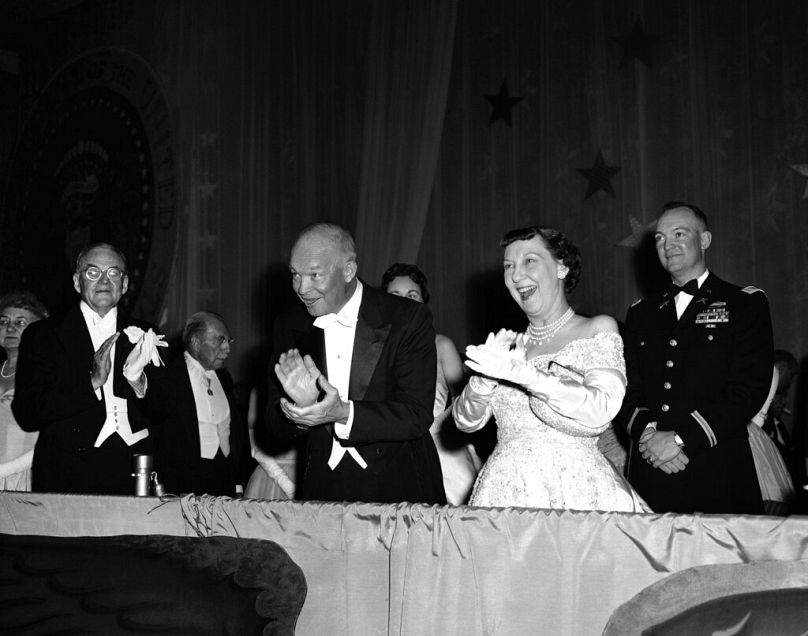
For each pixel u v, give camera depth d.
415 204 6.93
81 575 2.25
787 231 5.92
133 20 9.40
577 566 1.91
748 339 3.09
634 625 1.79
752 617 1.72
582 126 6.73
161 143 8.95
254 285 8.18
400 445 2.76
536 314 2.61
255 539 2.19
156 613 2.15
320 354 2.80
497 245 7.02
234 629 2.07
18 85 10.47
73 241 9.66
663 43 6.47
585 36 6.78
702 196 6.23
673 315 3.26
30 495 2.46
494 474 2.56
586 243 6.62
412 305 2.83
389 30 7.23
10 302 3.98
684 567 1.82
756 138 6.08
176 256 8.67
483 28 7.25
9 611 2.24
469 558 2.00
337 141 7.82
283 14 8.26
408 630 2.02
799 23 5.98
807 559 1.73
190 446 4.27
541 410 2.48
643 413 3.14
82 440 3.40
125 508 2.36
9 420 3.88
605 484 2.51
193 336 4.52
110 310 3.59
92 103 9.66
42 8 10.07
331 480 2.74
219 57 8.64
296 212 8.01
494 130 7.12
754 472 3.04
